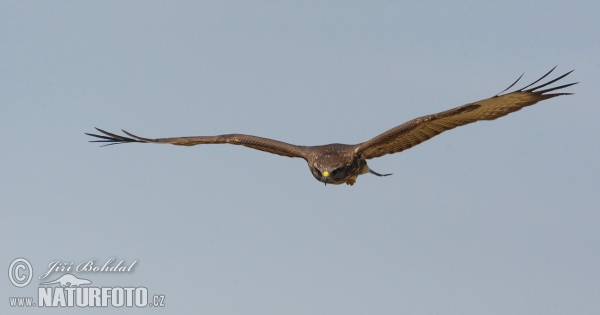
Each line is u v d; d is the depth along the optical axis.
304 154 17.64
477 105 15.52
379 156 17.33
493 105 15.72
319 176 17.25
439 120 16.09
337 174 17.11
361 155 17.27
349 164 17.20
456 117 16.06
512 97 15.64
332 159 17.14
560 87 15.54
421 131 16.45
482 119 16.09
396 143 16.84
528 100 15.76
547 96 15.66
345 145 17.48
